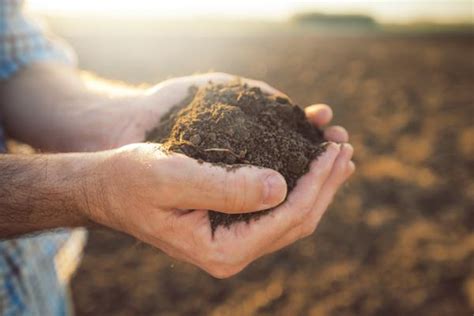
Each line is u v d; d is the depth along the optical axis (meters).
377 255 0.97
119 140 0.43
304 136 0.41
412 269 0.92
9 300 0.41
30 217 0.34
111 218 0.34
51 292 0.48
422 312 0.82
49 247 0.47
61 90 0.46
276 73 2.60
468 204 1.15
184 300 0.87
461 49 3.31
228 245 0.33
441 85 2.32
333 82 2.39
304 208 0.35
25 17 0.49
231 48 3.41
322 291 0.88
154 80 2.41
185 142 0.35
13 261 0.42
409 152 1.48
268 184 0.31
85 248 1.03
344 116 1.85
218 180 0.30
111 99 0.45
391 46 3.46
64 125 0.44
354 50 3.29
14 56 0.46
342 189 1.21
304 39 3.90
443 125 1.73
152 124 0.43
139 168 0.31
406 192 1.20
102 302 0.87
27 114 0.45
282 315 0.83
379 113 1.89
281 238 0.37
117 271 0.95
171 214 0.32
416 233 1.03
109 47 3.31
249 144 0.36
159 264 0.98
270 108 0.40
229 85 0.42
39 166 0.34
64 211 0.34
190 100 0.42
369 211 1.12
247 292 0.89
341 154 0.38
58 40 0.56
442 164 1.38
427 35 4.15
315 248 0.99
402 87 2.28
